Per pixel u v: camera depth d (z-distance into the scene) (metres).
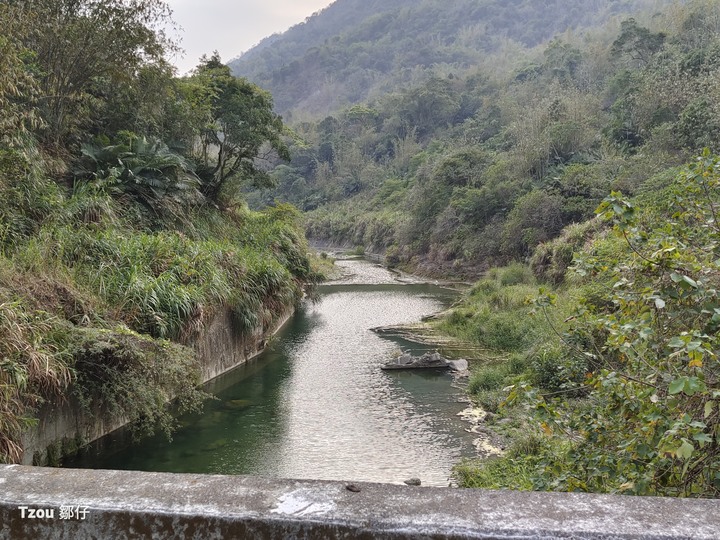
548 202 26.88
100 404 7.44
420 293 26.08
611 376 3.13
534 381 9.74
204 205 16.95
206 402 9.91
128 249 9.28
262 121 18.55
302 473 7.17
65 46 11.80
